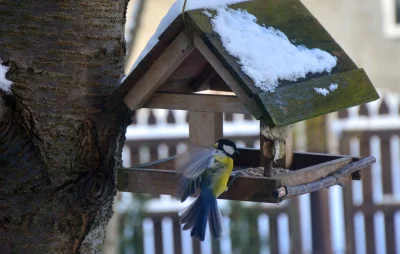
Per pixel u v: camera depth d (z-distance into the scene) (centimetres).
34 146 707
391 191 1722
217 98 773
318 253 1738
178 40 730
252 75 706
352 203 1736
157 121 1747
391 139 1727
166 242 1658
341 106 740
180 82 862
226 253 1639
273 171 823
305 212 1766
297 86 726
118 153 762
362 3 2756
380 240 1728
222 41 724
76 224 717
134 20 1936
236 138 1700
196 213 759
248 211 1653
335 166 830
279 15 820
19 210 707
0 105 678
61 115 715
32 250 711
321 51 795
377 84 2780
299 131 1833
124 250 1625
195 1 758
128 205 1645
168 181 768
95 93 731
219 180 754
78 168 720
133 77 736
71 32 720
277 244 1702
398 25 2752
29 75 709
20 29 711
